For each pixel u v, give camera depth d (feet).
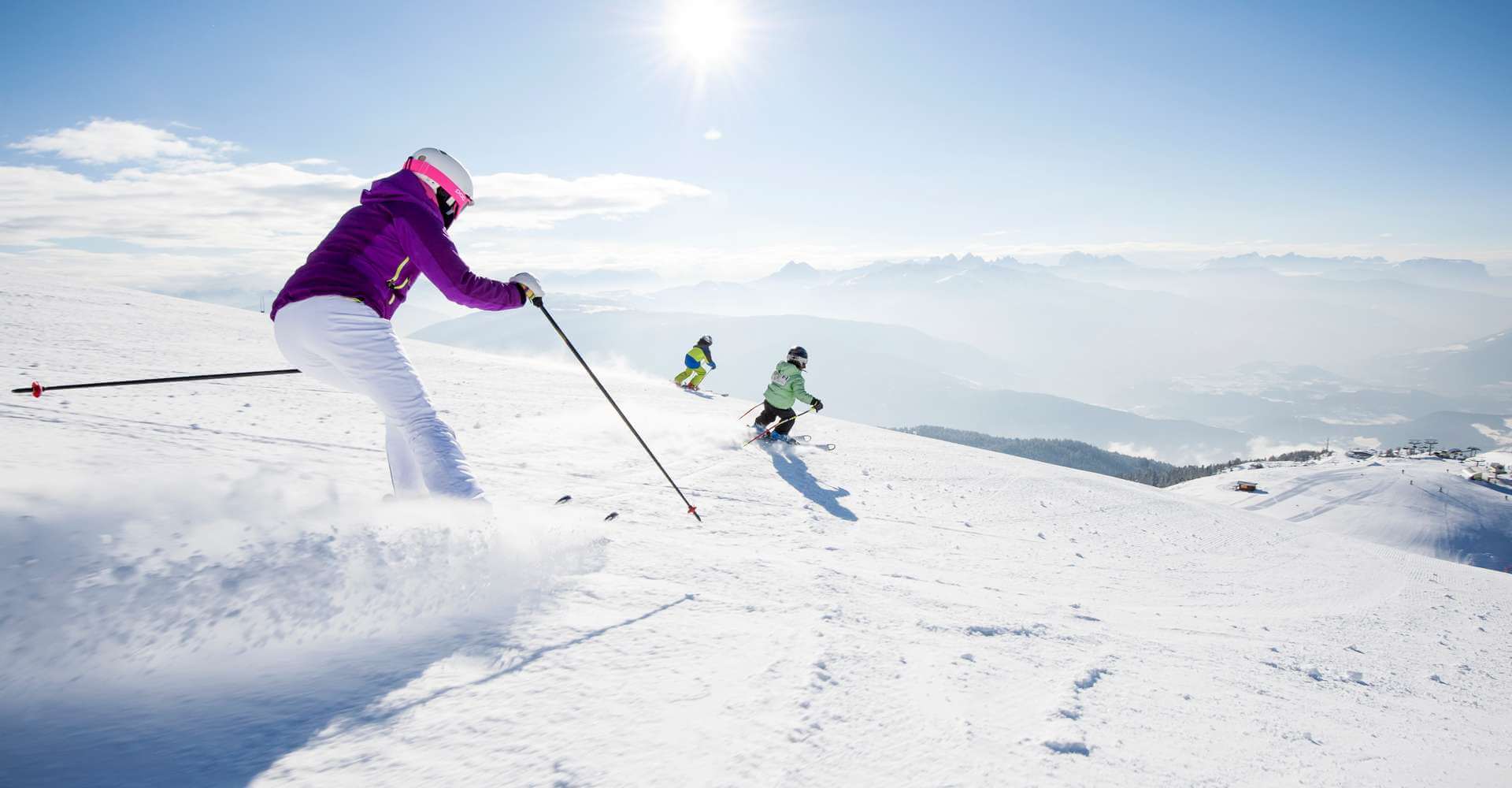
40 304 40.55
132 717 3.93
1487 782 6.63
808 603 8.11
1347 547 25.68
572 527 9.29
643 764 4.05
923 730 5.02
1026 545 18.25
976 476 27.68
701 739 4.42
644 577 8.14
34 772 3.28
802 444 30.30
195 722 3.97
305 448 15.03
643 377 53.47
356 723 4.17
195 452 12.71
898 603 9.14
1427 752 7.25
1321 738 6.81
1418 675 11.68
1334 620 15.19
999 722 5.44
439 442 8.09
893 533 16.38
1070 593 13.70
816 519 16.16
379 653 5.20
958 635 7.99
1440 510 385.70
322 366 8.18
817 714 4.97
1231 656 10.32
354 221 8.11
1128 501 28.07
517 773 3.81
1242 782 5.21
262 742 3.84
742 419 34.24
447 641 5.57
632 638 6.07
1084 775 4.72
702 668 5.59
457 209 9.05
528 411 27.73
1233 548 22.86
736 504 16.39
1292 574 19.80
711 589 8.04
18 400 15.85
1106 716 6.05
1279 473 477.77
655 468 19.51
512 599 6.64
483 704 4.59
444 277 8.44
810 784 4.05
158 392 20.36
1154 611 13.39
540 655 5.49
